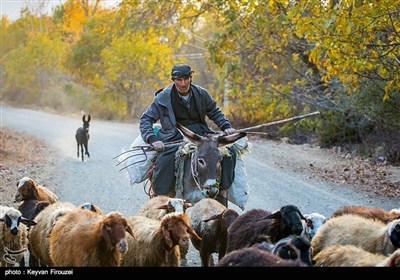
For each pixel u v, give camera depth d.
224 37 24.16
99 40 49.41
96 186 18.42
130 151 10.88
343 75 18.36
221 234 9.77
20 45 72.25
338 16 16.11
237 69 25.98
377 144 23.83
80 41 50.09
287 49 26.84
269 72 31.48
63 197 16.75
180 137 10.52
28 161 24.16
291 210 8.58
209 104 10.77
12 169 21.92
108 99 48.78
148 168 10.95
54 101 63.22
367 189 17.66
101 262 8.38
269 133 31.09
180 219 8.59
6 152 25.56
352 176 19.69
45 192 11.94
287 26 22.81
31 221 9.72
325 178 19.55
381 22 16.77
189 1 26.98
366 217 9.95
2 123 44.84
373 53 17.00
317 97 26.27
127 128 39.53
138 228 8.98
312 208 15.22
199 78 45.53
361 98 22.77
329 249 7.90
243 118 33.16
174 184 10.48
